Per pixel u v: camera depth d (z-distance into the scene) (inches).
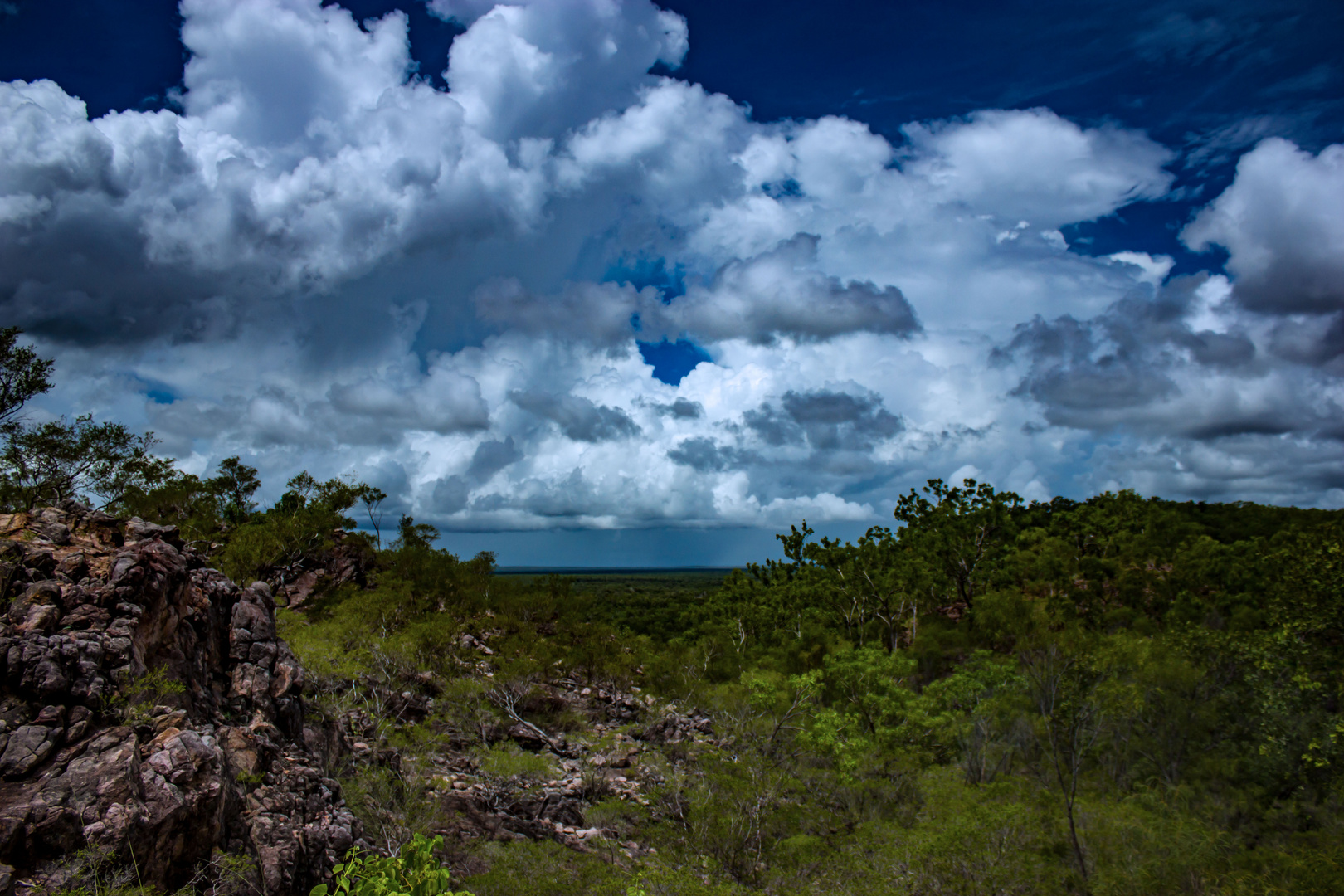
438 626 1722.4
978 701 1718.8
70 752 426.9
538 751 1403.8
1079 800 1278.3
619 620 4047.7
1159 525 3208.7
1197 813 1300.4
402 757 999.0
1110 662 1530.5
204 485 2165.4
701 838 1053.2
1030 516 4188.0
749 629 3230.8
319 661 1139.3
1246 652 1471.5
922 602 3248.0
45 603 509.7
